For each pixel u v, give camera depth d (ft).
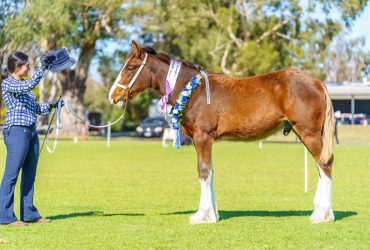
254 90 34.68
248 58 166.61
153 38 169.78
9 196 33.73
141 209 40.65
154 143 138.92
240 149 117.70
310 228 32.58
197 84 34.88
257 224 33.91
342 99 214.07
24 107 33.83
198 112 34.83
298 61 181.98
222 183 57.26
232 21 179.52
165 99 35.68
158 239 29.86
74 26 151.43
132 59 36.06
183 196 47.65
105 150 109.50
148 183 56.75
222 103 34.78
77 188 52.80
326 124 33.86
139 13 159.84
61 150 109.19
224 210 40.32
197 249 27.71
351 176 63.87
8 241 29.35
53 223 34.37
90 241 29.43
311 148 34.06
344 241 29.35
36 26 148.87
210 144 35.04
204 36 173.88
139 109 236.22
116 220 35.58
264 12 181.88
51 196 47.52
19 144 33.58
